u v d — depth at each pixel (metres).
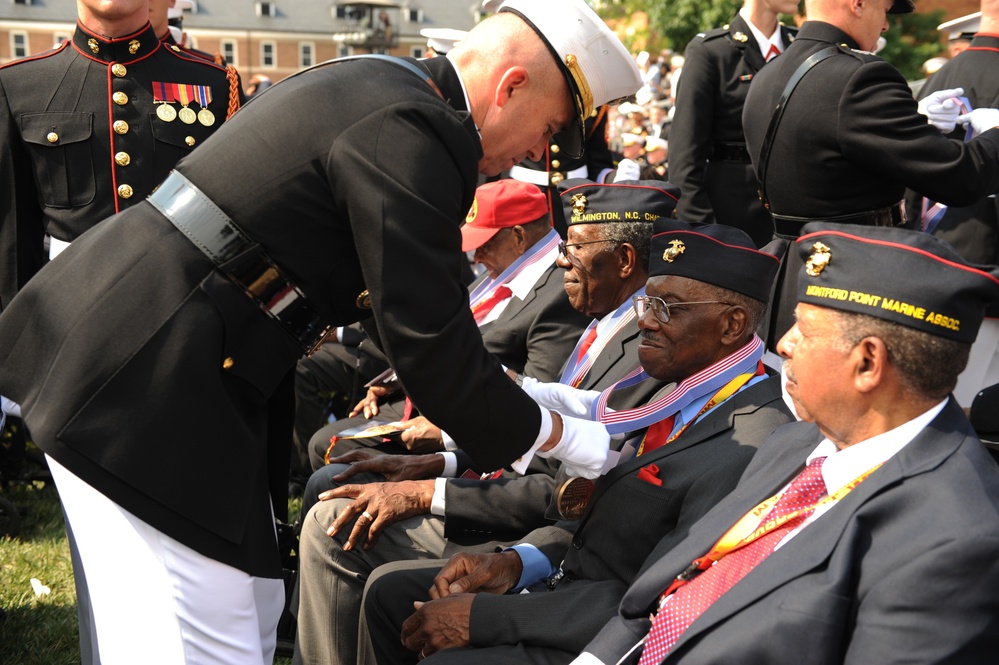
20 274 3.25
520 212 3.54
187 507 1.92
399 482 2.80
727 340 2.33
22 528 4.43
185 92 3.38
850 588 1.58
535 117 2.18
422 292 1.91
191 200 1.94
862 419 1.68
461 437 2.06
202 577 1.99
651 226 2.83
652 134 9.85
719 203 4.68
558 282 3.39
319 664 2.89
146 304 1.91
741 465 2.15
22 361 2.00
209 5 63.84
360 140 1.91
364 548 2.76
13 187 3.22
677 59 13.45
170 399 1.90
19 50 58.56
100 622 2.00
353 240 1.98
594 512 2.37
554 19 2.12
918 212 4.06
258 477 2.09
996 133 3.15
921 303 1.59
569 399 2.61
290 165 1.92
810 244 1.70
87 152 3.23
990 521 1.50
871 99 3.01
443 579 2.46
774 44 4.61
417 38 64.81
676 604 1.83
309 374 4.47
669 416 2.39
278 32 64.25
